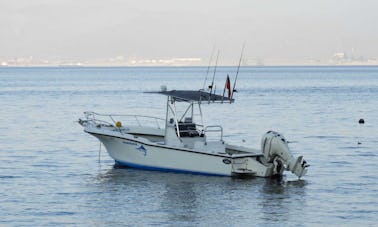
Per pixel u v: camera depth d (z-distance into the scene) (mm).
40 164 63125
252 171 55219
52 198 48719
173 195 49781
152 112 123188
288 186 52938
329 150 72500
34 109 133125
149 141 57375
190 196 49500
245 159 55406
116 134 58594
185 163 56281
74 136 84875
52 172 58938
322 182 54562
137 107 135250
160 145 56750
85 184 53656
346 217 43844
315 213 44875
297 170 54531
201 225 42062
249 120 107000
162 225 41969
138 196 49500
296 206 46688
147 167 58031
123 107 135750
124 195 49781
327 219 43438
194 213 44812
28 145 76500
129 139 58125
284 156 54750
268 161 55469
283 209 45875
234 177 55156
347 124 100500
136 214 44469
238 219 43469
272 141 54844
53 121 106375
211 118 110125
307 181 54906
